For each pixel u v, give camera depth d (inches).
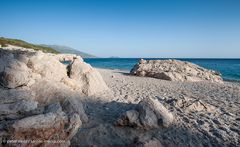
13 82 216.8
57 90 252.2
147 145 174.7
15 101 192.7
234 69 1616.6
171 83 665.6
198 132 229.5
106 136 206.1
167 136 212.7
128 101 350.3
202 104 318.3
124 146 190.4
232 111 326.0
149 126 223.8
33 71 277.3
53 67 310.3
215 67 1902.1
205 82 741.9
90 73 367.2
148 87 540.4
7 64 236.2
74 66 357.4
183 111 298.2
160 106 249.4
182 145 199.2
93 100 323.3
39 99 235.0
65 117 169.5
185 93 478.6
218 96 454.6
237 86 661.3
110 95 370.9
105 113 272.1
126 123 227.0
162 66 884.6
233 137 221.9
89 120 240.5
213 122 262.8
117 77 757.3
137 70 865.5
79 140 193.3
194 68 894.4
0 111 164.4
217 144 206.1
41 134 150.3
